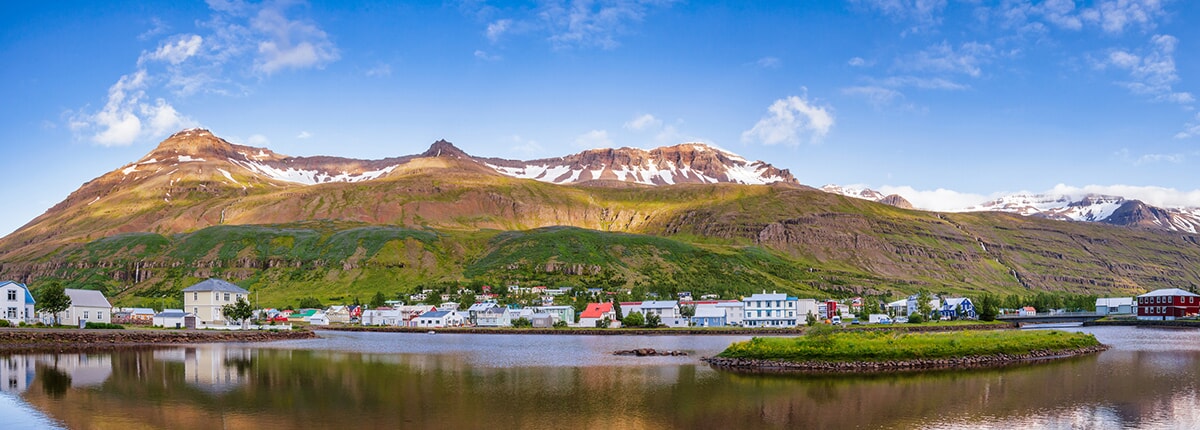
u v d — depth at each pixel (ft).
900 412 241.76
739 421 229.86
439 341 597.93
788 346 371.97
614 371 347.97
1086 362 377.50
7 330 481.87
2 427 215.72
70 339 491.72
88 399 258.57
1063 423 225.35
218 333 566.77
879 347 367.25
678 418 233.55
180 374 326.03
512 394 276.82
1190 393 275.80
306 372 338.13
